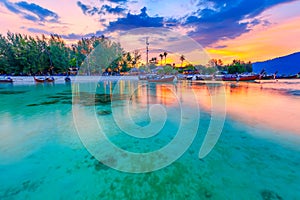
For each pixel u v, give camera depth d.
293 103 8.27
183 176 2.64
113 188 2.38
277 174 2.65
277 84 19.70
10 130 4.69
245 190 2.30
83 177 2.63
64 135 4.37
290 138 4.05
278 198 2.15
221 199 2.15
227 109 7.04
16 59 30.78
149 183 2.48
